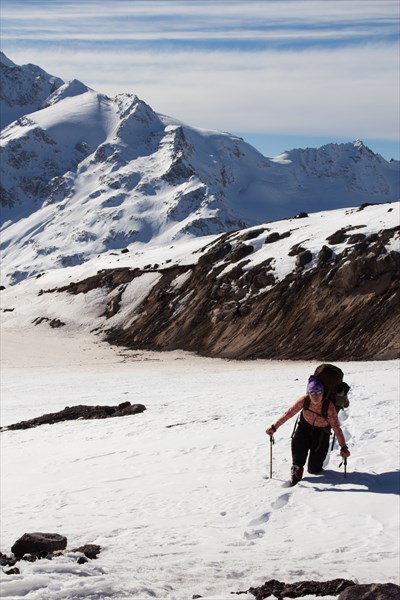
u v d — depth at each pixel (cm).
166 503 990
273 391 2394
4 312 8688
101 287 8200
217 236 8694
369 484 948
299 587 505
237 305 6166
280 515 859
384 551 683
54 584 488
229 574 593
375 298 5322
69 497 1113
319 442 1005
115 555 692
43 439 1878
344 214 7312
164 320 6806
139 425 1853
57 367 5366
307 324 5484
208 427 1614
